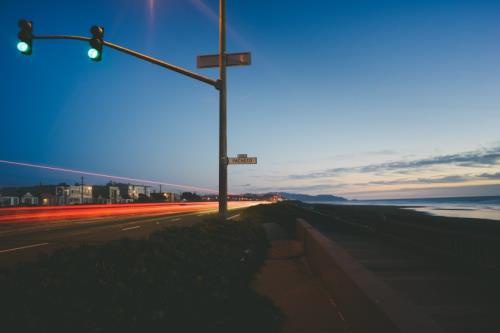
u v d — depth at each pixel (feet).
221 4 37.52
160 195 430.61
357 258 32.58
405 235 39.68
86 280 14.20
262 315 16.79
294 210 113.50
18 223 85.87
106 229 67.82
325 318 16.70
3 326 10.27
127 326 12.59
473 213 175.11
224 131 36.86
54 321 11.05
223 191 36.55
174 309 15.30
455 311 17.40
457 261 26.53
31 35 35.35
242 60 37.22
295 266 29.84
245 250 31.27
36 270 14.19
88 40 35.37
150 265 18.21
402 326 7.60
